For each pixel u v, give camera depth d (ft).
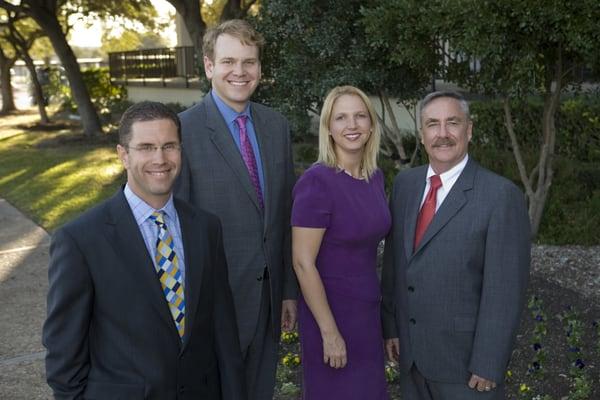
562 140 28.94
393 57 19.19
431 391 9.39
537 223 21.30
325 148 9.53
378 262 20.04
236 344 8.25
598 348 13.91
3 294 19.97
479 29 16.33
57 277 7.14
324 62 22.84
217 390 8.07
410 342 9.24
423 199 9.25
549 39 17.07
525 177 21.11
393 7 18.40
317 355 9.84
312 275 9.33
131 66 71.56
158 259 7.55
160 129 7.34
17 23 84.69
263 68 24.32
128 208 7.48
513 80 17.43
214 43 9.96
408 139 32.78
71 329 7.16
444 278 8.76
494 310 8.46
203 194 9.82
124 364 7.25
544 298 16.96
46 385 13.99
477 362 8.54
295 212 9.36
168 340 7.38
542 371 13.10
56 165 43.01
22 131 66.95
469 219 8.63
